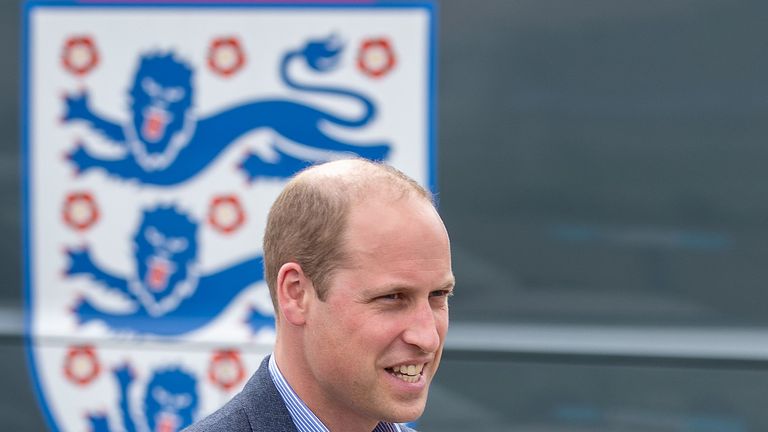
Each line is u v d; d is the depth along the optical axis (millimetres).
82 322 15086
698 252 13961
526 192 14258
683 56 13961
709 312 13961
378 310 6812
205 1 14828
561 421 14172
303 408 7148
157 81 14961
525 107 14273
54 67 15062
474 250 14352
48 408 15078
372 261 6785
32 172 15102
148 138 15031
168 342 14961
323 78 14688
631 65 14062
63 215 15117
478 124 14375
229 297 14945
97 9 14992
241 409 7141
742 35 13852
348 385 6898
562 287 14195
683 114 13961
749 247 13852
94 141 15094
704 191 13938
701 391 13977
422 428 14398
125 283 15102
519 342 14219
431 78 14469
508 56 14320
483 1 14383
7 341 15078
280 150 14789
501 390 14297
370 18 14578
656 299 14039
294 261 7039
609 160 14109
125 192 15078
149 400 14984
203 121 14922
